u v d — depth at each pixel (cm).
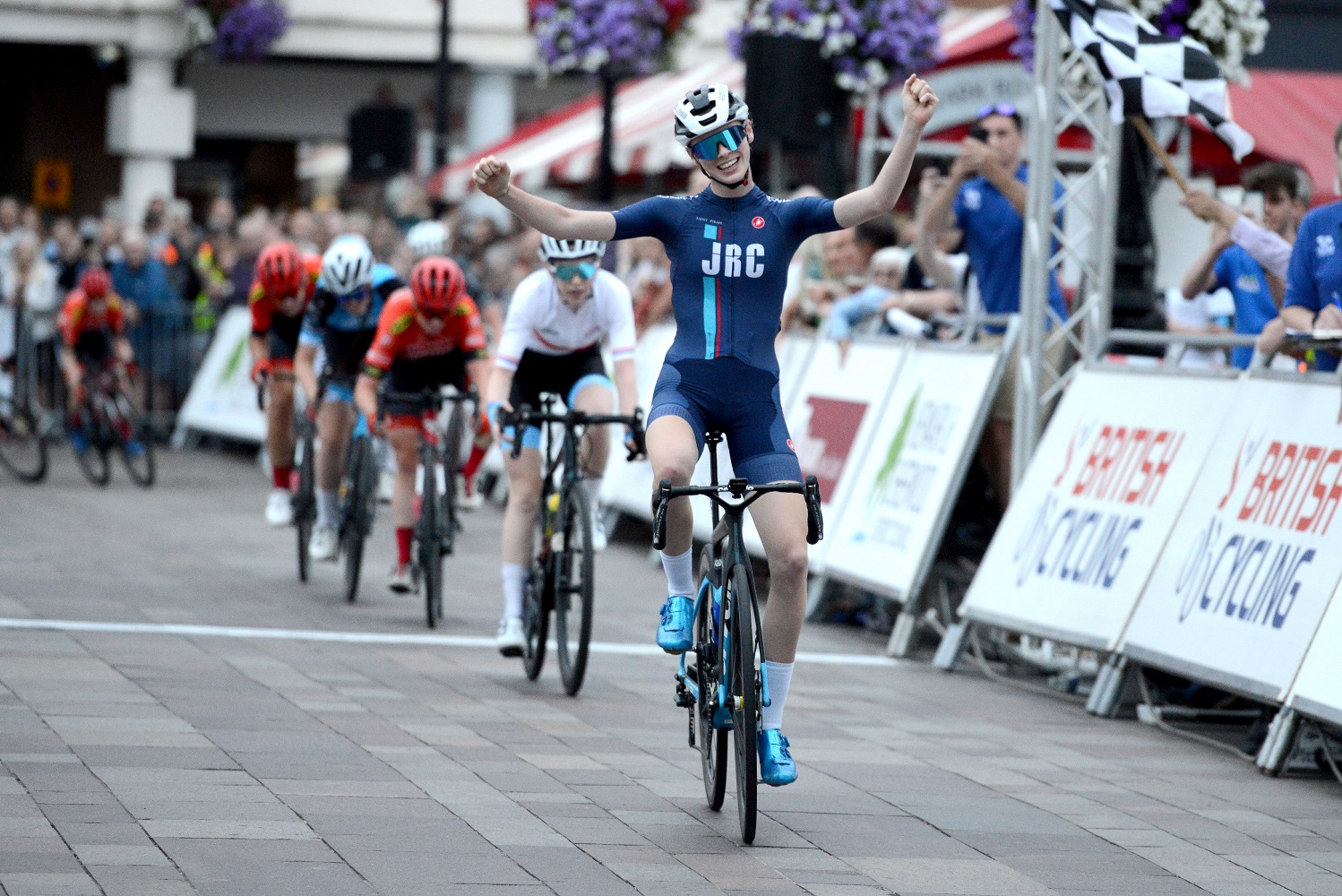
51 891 1213
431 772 1627
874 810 1583
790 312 3312
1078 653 2278
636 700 2039
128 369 4266
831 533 2830
